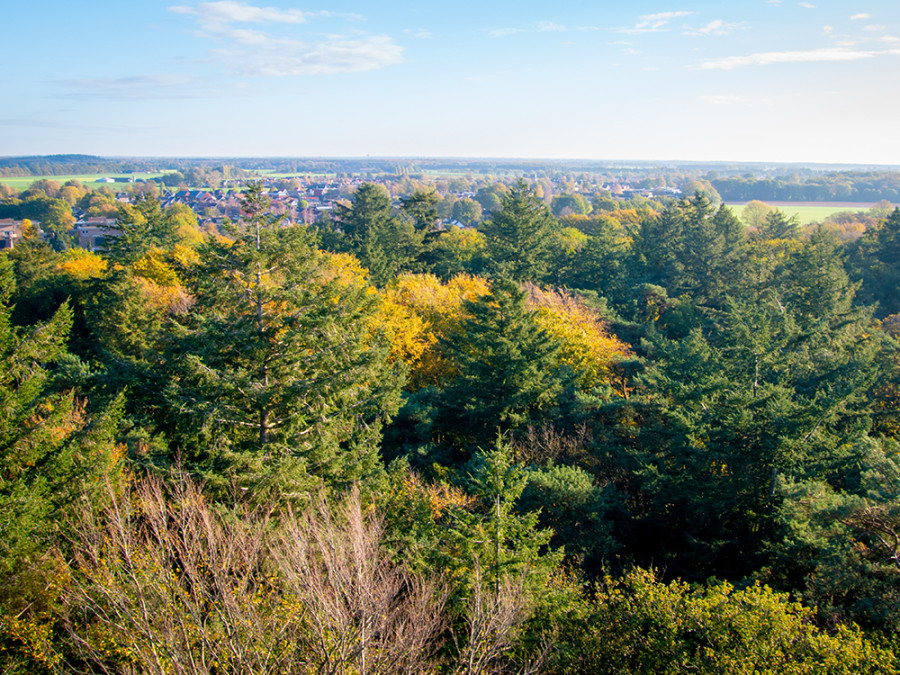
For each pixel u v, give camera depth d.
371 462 17.36
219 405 15.70
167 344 18.62
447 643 12.25
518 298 28.62
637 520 22.41
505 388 27.31
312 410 16.61
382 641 9.27
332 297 19.33
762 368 27.09
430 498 18.58
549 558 14.55
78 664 10.43
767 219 79.50
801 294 44.50
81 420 16.91
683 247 62.56
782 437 19.92
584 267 59.75
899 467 16.56
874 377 27.70
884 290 57.81
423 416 28.12
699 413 23.08
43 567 10.90
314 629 9.04
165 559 10.12
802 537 16.94
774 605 11.74
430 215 65.12
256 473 14.77
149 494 11.95
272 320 17.75
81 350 40.03
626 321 46.53
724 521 21.33
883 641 13.25
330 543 10.30
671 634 11.95
